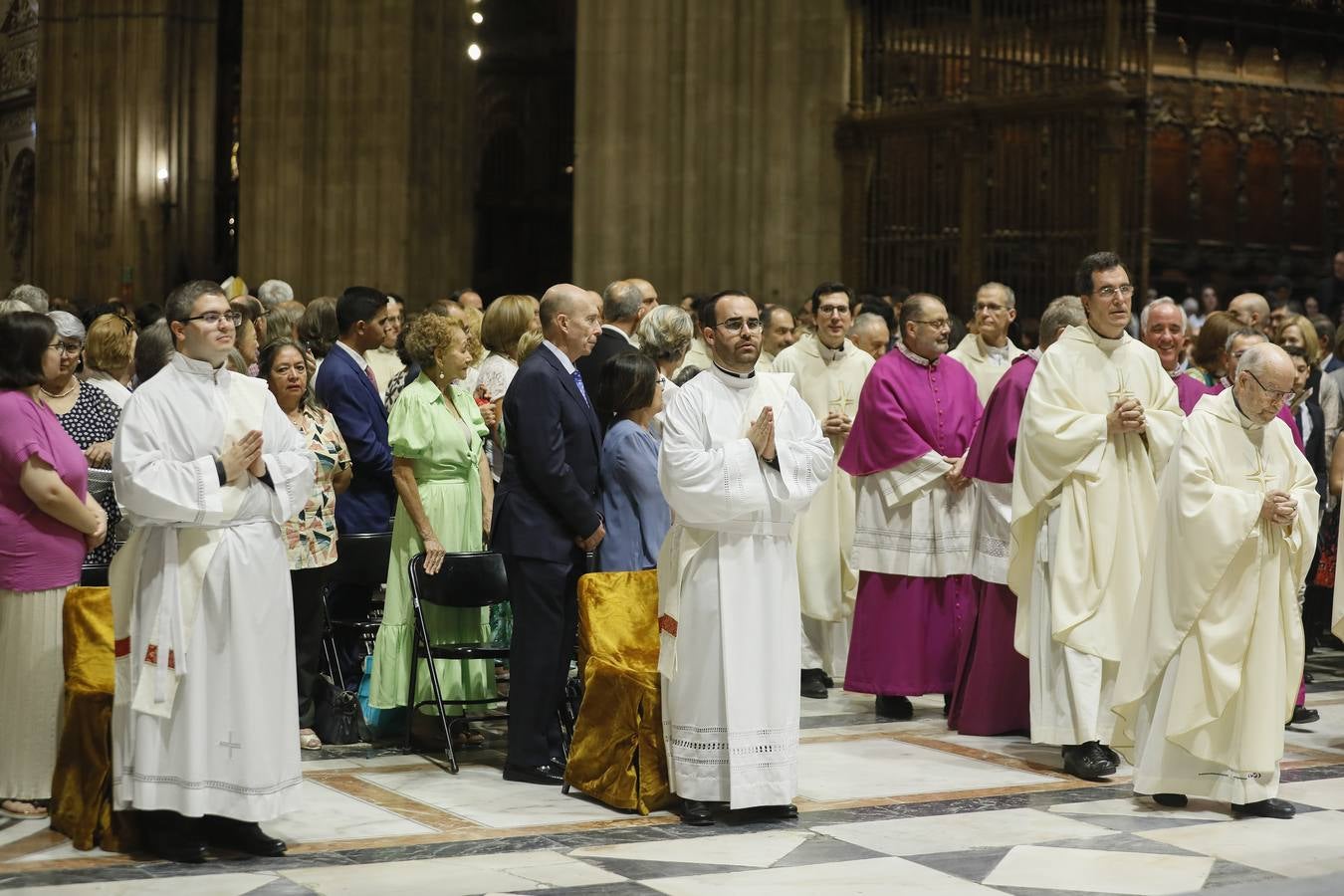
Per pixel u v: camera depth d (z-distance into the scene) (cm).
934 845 612
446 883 553
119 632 580
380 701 776
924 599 874
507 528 708
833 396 998
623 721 660
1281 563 662
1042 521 762
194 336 585
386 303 873
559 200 2897
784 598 650
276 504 584
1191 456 661
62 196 3086
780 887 554
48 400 716
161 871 566
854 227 1664
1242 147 1839
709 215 1717
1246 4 1862
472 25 2528
